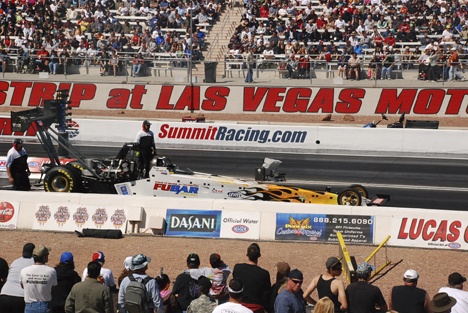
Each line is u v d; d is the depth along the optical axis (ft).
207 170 120.78
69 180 90.38
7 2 205.26
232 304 39.42
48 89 176.45
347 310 45.65
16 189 93.30
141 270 47.16
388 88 166.50
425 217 78.59
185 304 50.96
